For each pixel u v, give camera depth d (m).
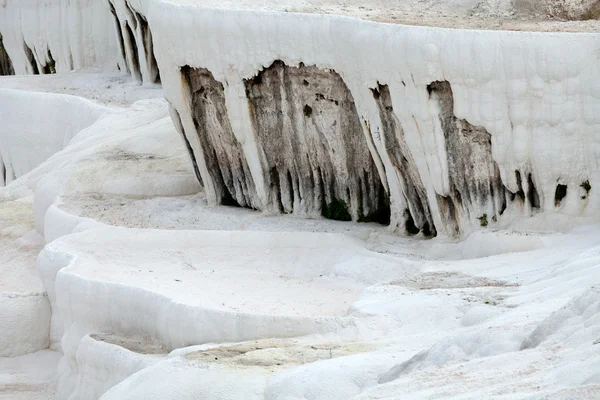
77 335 39.41
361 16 44.25
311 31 41.28
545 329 25.67
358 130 42.56
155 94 71.56
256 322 34.09
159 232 43.19
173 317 35.66
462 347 26.75
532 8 43.81
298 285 38.59
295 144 43.97
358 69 40.22
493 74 37.53
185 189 50.16
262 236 42.12
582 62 36.69
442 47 37.91
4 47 87.56
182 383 30.03
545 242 36.88
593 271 31.17
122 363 35.62
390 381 26.31
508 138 37.97
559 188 38.19
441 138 39.03
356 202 43.81
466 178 39.31
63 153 59.81
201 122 46.12
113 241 43.12
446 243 39.88
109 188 50.16
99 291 38.59
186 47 44.16
